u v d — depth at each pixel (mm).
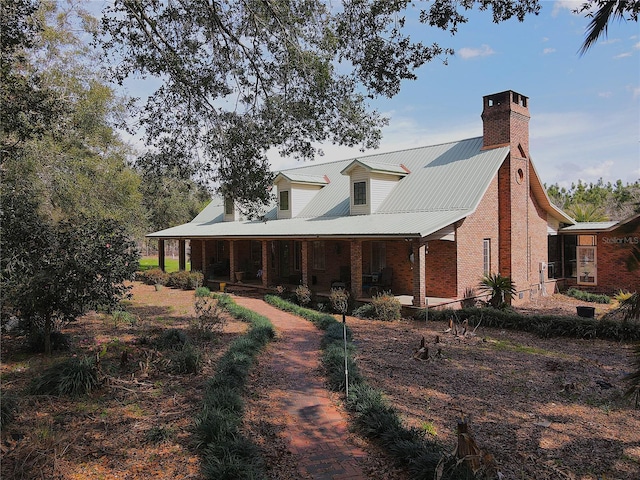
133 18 9875
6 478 4598
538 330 13297
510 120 19266
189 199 45062
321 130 11375
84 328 12562
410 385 8383
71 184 19875
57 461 4930
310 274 20281
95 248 9062
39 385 7098
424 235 14867
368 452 5672
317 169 27641
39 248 8758
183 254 28797
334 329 12227
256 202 13164
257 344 10602
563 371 9414
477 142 20891
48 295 8781
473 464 4691
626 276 22141
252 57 11148
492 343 12070
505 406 7430
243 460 5078
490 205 19266
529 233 21469
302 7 9539
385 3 8523
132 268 9617
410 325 14656
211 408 6344
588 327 12805
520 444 6055
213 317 12859
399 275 19156
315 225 20438
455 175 19359
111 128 23875
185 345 9836
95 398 7082
